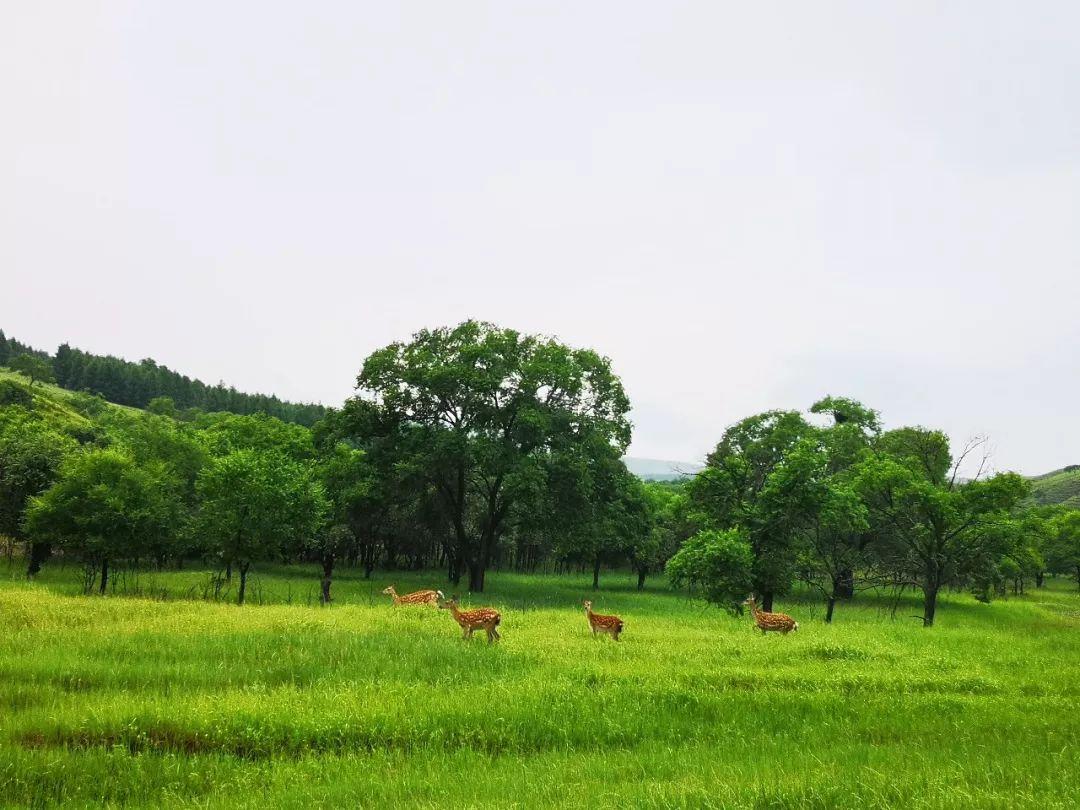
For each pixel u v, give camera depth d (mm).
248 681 12609
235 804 7797
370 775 8656
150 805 7883
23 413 69062
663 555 62906
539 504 42812
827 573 38750
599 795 7496
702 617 32031
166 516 35094
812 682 13648
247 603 30484
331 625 18891
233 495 32750
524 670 14203
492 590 46812
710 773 8570
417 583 48406
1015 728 10602
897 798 7121
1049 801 6723
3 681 11875
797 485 33156
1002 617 42312
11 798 7902
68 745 9414
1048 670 16562
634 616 30469
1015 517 39531
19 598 22672
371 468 46344
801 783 7676
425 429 45375
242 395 167500
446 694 12102
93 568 35438
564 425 45188
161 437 55312
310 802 7801
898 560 41562
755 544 33375
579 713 11148
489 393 44094
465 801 7574
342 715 10500
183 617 19844
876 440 55656
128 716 10148
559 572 73125
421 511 51438
